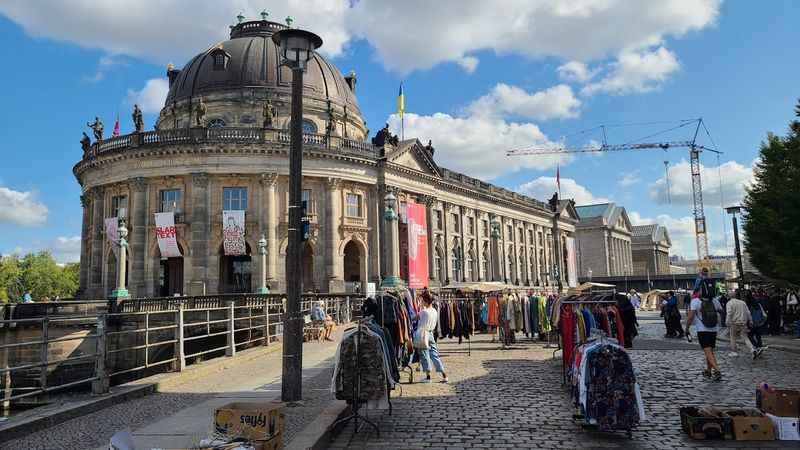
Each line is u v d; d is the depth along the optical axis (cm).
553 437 1065
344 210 6109
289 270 1369
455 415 1254
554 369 1923
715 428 1040
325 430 1059
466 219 8288
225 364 2045
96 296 5994
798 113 3275
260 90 6475
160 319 3662
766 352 2417
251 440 882
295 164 1405
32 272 12750
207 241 5556
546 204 11038
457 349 2598
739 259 4122
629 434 1047
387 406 1147
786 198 3306
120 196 5966
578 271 14362
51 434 1104
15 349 3438
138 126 5800
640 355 2298
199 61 6825
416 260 5684
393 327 1575
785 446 996
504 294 3006
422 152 7012
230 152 5597
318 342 2972
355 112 7169
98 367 1438
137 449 983
